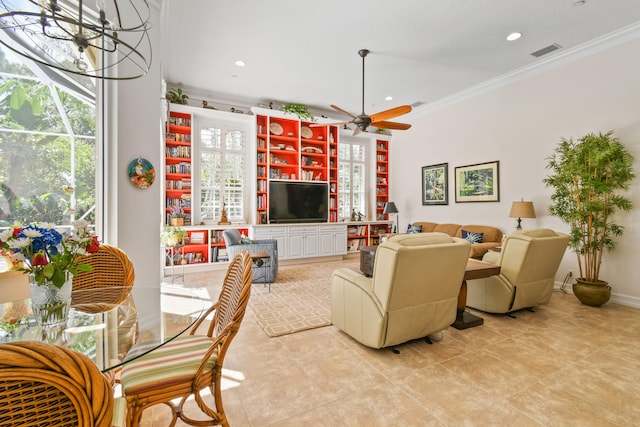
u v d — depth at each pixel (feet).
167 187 17.46
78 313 4.75
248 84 17.04
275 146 20.74
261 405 5.84
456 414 5.55
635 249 11.75
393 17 10.89
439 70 15.31
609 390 6.25
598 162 11.66
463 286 9.69
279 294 13.28
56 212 7.46
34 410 1.89
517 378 6.71
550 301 12.30
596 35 12.17
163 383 4.14
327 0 9.97
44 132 7.22
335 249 21.18
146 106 8.47
